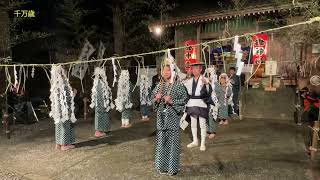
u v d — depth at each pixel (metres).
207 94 6.07
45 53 15.18
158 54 13.34
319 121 5.30
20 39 11.21
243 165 5.26
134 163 5.59
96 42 14.86
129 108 8.84
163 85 4.86
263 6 9.57
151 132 8.12
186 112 6.24
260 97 9.30
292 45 9.28
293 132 7.37
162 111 4.89
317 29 7.34
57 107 6.30
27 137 7.96
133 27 13.75
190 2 13.53
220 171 5.02
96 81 7.58
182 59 12.37
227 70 10.52
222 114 8.38
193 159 5.63
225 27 11.08
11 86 10.11
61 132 6.53
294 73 9.61
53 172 5.33
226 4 11.87
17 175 5.28
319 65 8.48
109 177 4.98
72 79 12.06
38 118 10.70
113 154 6.19
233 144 6.51
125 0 13.10
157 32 12.44
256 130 7.67
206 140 6.89
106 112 7.75
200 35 11.78
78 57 12.73
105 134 7.91
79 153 6.33
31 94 13.76
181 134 7.60
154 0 13.38
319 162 5.30
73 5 13.62
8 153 6.56
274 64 8.96
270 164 5.27
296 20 8.82
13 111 9.82
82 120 10.21
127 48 13.95
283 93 8.96
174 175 4.91
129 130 8.40
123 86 8.67
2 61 10.39
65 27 14.78
